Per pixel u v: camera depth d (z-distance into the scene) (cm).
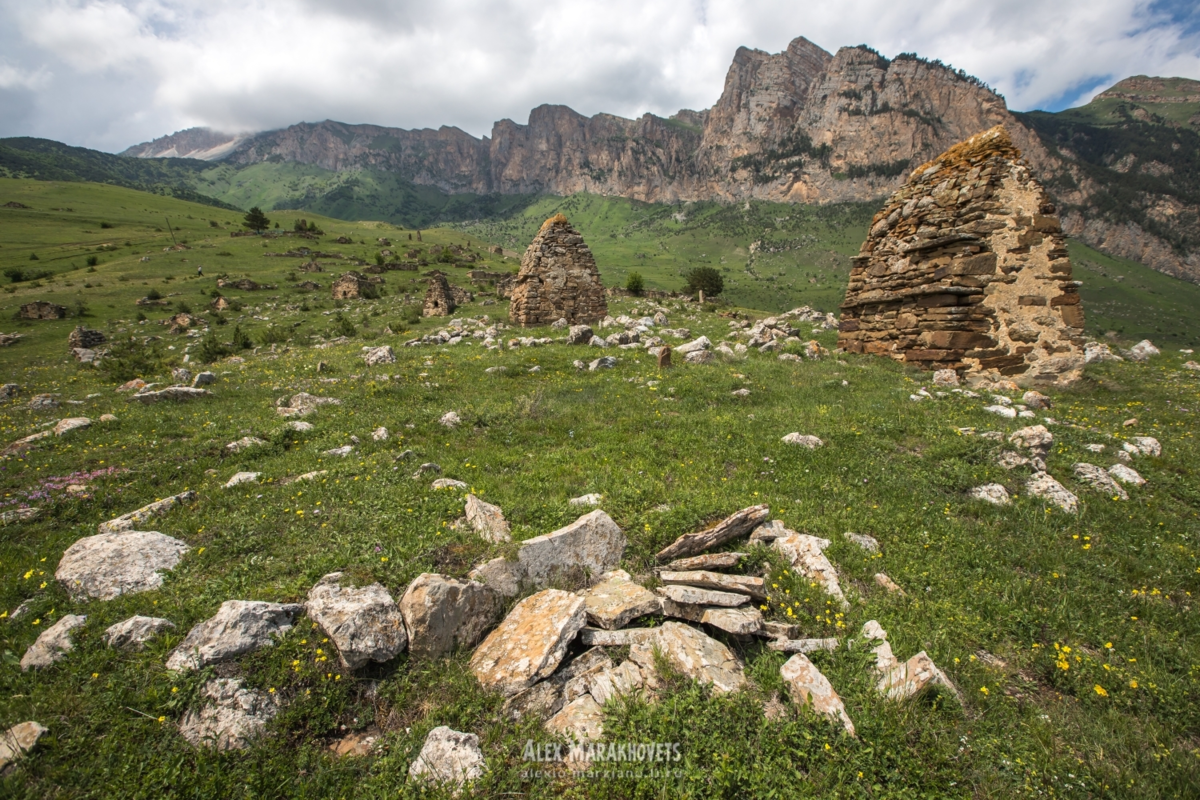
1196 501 825
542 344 2183
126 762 375
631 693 440
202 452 973
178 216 13938
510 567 570
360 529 657
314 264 7025
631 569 629
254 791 371
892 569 638
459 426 1130
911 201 1814
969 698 462
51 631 473
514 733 424
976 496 824
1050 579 636
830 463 927
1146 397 1432
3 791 345
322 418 1194
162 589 547
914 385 1448
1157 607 587
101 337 3391
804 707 414
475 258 9781
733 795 364
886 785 369
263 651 454
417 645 482
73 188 15638
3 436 1125
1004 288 1623
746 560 627
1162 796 374
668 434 1064
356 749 422
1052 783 383
